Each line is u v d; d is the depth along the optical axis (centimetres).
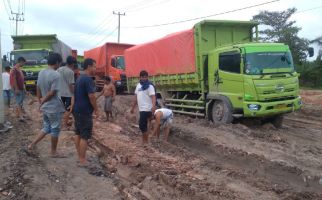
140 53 2061
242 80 1354
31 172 780
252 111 1338
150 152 1057
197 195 737
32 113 1680
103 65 3098
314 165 924
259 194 746
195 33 1563
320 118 1858
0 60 1267
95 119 1609
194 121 1542
